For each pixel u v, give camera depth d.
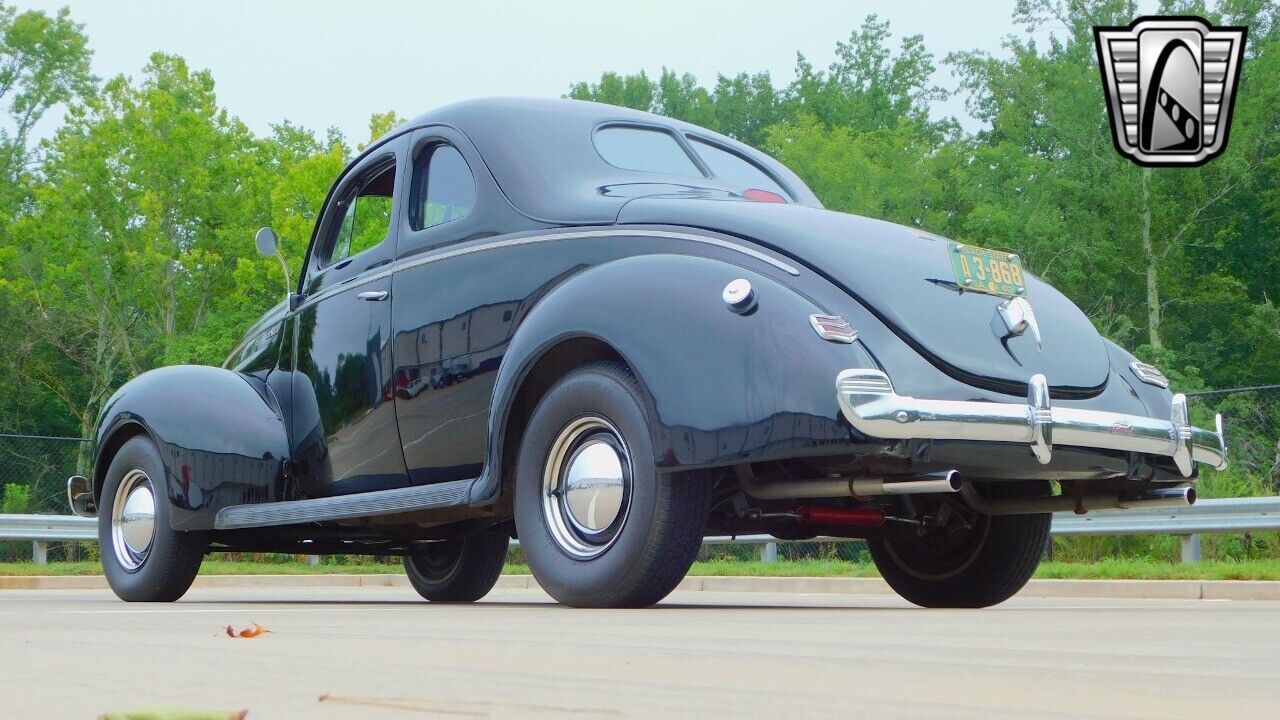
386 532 5.59
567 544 3.83
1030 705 1.14
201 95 34.94
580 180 4.51
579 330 3.79
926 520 4.61
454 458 4.61
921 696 1.22
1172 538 10.84
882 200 44.84
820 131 48.16
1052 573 8.83
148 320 37.12
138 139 33.56
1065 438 3.79
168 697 1.16
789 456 3.40
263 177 34.12
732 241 3.87
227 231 33.66
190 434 5.40
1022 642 2.19
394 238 4.98
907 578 5.00
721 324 3.56
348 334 5.12
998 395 3.73
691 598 7.11
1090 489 4.46
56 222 33.72
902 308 3.71
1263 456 11.08
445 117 4.98
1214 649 2.01
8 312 36.06
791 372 3.43
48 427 38.03
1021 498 4.55
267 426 5.39
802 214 4.01
